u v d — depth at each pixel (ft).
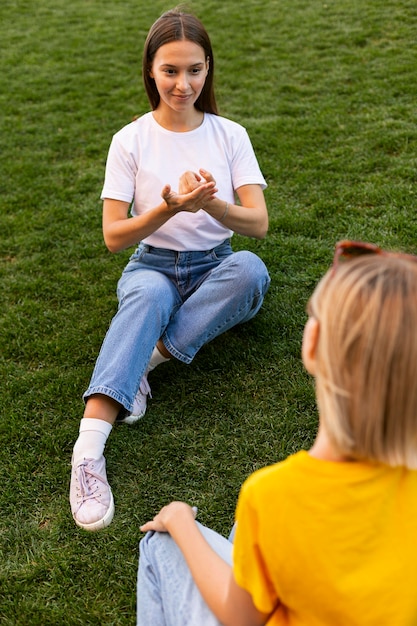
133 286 8.28
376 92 17.69
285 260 11.29
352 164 14.17
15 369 9.57
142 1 31.76
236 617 4.09
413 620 3.76
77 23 28.71
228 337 9.71
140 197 8.73
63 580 6.69
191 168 8.61
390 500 3.64
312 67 20.26
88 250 12.28
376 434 3.38
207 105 8.82
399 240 11.48
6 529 7.31
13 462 8.10
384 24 23.34
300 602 3.78
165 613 4.81
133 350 7.81
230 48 22.88
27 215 13.64
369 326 3.30
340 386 3.42
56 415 8.74
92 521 7.16
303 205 12.98
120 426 8.42
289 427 8.24
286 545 3.65
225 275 8.45
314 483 3.59
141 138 8.63
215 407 8.63
